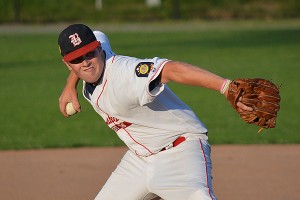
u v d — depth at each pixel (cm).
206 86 1162
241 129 3238
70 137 3147
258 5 10625
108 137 3138
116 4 10950
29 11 10800
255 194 2105
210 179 1311
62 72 5553
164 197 1346
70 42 1234
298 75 4997
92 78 1263
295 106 3822
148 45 7175
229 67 5512
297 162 2523
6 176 2397
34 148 2905
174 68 1184
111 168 2486
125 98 1252
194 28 8875
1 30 9300
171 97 1369
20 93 4547
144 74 1202
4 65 6056
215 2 10769
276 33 8025
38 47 7319
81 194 2141
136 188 1395
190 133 1368
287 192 2119
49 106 4044
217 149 2781
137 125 1337
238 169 2425
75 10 10775
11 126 3456
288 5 10538
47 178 2353
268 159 2580
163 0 10856
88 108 3966
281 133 3122
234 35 7944
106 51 1305
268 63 5688
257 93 1126
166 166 1348
